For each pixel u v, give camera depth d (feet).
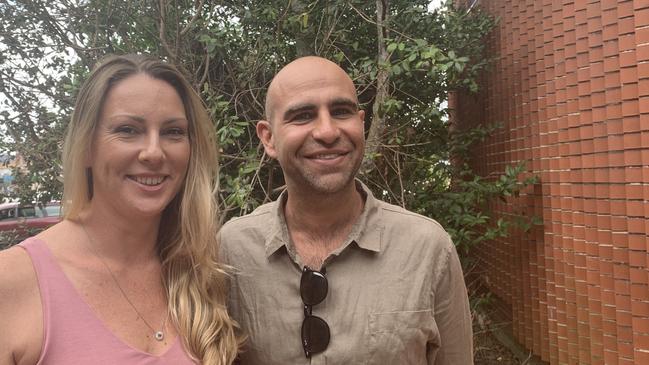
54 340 4.16
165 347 4.76
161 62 4.98
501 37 16.88
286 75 5.37
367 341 4.97
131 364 4.39
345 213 5.45
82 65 13.52
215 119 12.32
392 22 14.25
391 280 5.17
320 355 4.98
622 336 11.05
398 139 13.62
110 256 4.84
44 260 4.42
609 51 11.23
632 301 10.63
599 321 11.94
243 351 5.45
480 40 16.99
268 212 5.76
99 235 4.82
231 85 14.12
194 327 4.98
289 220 5.60
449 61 12.82
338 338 5.01
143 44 13.62
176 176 4.98
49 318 4.21
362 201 5.68
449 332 5.51
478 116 19.34
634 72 10.57
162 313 4.99
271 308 5.28
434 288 5.28
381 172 14.12
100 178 4.71
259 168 11.76
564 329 13.38
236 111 13.28
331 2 13.88
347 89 5.36
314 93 5.18
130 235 4.94
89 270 4.61
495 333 17.99
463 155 16.93
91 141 4.70
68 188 4.76
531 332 15.47
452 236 13.48
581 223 12.47
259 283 5.40
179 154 4.94
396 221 5.47
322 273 5.21
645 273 10.42
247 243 5.61
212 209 5.49
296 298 5.23
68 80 13.37
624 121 10.75
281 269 5.37
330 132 5.06
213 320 5.11
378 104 13.05
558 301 13.52
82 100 4.70
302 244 5.49
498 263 18.11
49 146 13.85
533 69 14.82
